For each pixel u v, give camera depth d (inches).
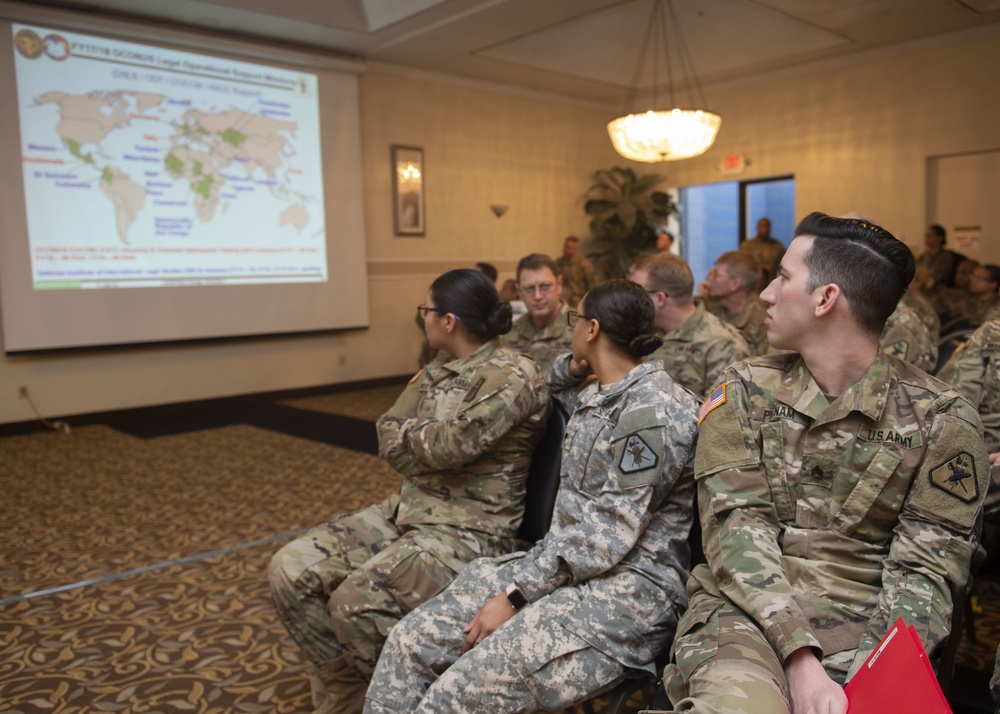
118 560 116.3
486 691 48.0
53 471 173.5
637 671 49.9
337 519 70.4
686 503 54.2
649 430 51.8
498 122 328.8
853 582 44.2
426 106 304.5
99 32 223.1
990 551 62.9
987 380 71.4
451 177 314.3
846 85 292.7
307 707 74.5
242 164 254.8
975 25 258.5
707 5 251.1
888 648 36.5
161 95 236.2
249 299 259.1
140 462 180.7
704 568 49.6
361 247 285.6
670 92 318.7
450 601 56.3
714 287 128.8
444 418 66.9
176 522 134.1
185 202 243.0
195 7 224.1
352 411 249.3
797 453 46.8
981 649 81.0
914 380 45.4
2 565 115.0
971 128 263.6
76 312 224.4
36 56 213.2
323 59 267.1
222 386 259.0
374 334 297.1
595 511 52.2
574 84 329.1
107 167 227.1
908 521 43.6
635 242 344.2
